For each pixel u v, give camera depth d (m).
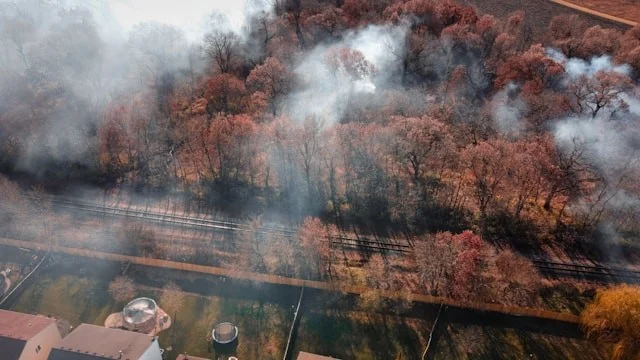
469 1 154.12
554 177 86.25
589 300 75.88
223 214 91.25
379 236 87.12
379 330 71.31
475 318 73.12
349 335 70.56
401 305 74.12
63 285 77.62
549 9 151.38
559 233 87.25
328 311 73.81
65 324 70.50
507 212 90.19
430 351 68.31
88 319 72.12
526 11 149.62
